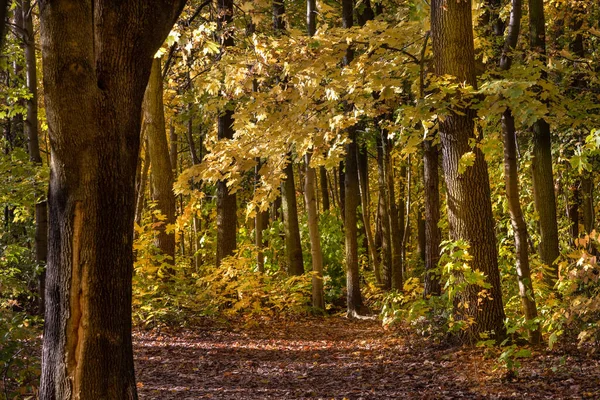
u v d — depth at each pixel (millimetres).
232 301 15445
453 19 9273
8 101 13109
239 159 10922
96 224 4359
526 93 8312
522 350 7297
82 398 4297
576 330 8172
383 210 21406
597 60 12781
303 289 16875
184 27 11797
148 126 14555
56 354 4359
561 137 13117
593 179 14344
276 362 10086
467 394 6961
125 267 4535
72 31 4266
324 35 10438
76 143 4312
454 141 9336
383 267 21797
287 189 18781
